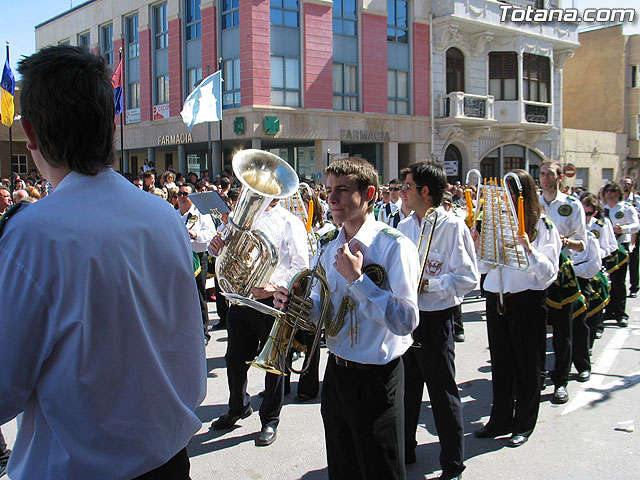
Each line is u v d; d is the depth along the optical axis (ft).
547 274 12.60
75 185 5.09
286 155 76.89
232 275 10.91
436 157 77.71
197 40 71.67
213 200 20.56
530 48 82.84
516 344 13.29
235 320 14.07
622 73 106.11
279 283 13.51
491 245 13.07
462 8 75.87
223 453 13.14
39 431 4.86
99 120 5.16
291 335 8.63
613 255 24.93
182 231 5.77
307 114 67.00
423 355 11.53
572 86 113.09
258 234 10.68
